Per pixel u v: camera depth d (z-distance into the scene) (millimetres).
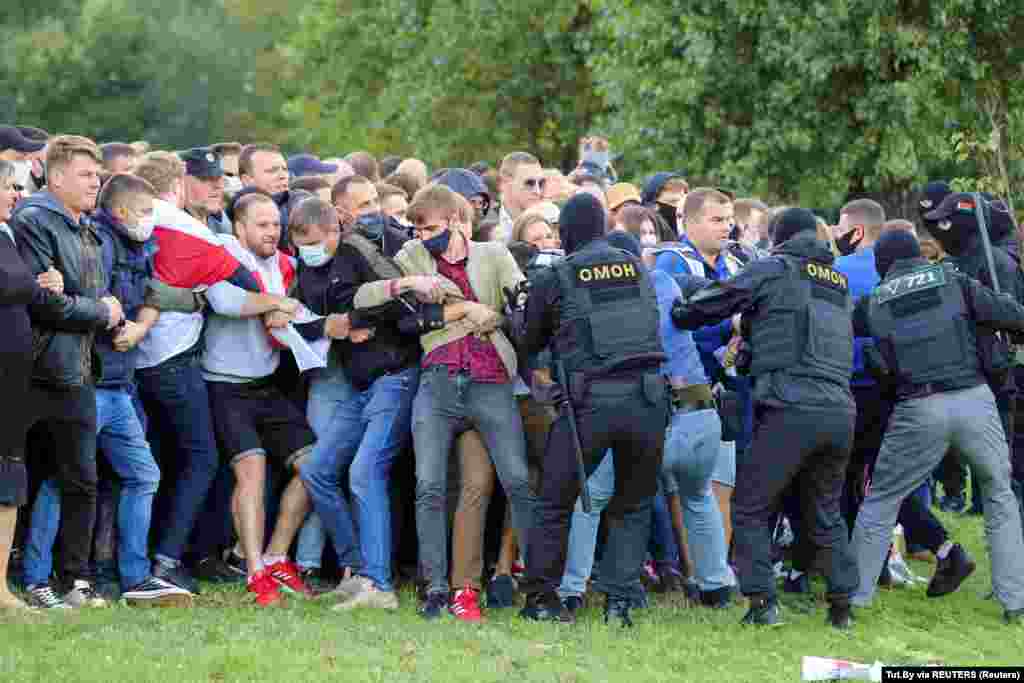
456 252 23109
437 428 22828
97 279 21469
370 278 23062
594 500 23547
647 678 19953
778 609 23844
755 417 23344
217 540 24406
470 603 22703
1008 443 27297
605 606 23016
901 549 29281
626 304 22438
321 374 24031
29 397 20672
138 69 138875
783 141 51438
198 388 23016
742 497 23000
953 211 27578
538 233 25188
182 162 23922
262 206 23547
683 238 26531
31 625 20094
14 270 20172
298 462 23703
